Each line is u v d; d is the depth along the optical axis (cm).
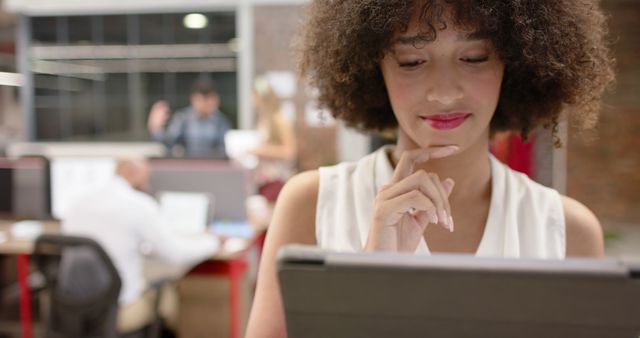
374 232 61
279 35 652
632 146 383
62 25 759
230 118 737
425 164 67
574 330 36
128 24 756
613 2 381
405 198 59
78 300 209
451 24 58
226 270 253
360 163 73
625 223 384
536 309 36
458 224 68
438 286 36
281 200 74
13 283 282
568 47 65
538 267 35
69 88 788
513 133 82
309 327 39
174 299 256
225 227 293
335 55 71
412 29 59
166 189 302
